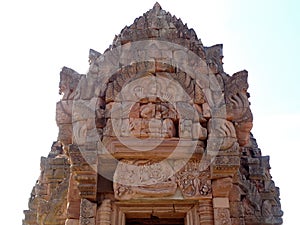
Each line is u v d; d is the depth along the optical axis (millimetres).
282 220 12422
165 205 10141
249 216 11773
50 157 15523
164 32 11906
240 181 11891
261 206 12234
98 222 9789
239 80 11062
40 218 12586
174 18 12750
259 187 12953
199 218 9930
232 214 10086
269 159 13914
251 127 10664
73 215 10109
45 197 14172
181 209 10109
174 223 11117
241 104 10805
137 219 10891
